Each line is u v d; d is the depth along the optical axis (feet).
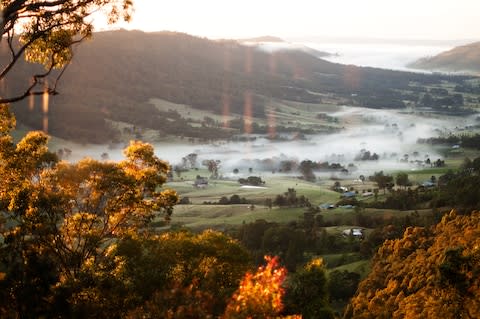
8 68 50.44
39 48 58.29
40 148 77.97
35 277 64.08
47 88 51.67
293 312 73.82
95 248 78.89
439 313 136.77
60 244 74.95
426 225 393.50
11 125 67.36
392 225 410.31
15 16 49.70
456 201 458.91
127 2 57.88
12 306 62.28
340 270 344.08
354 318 204.13
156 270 67.97
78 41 58.85
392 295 203.51
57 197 73.26
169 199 87.61
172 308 48.57
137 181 83.15
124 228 84.07
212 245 78.38
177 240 76.95
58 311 62.80
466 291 134.51
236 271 74.79
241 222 539.29
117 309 64.03
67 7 54.95
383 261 275.39
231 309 44.83
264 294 44.83
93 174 77.92
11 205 72.33
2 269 62.08
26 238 76.79
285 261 363.56
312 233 443.73
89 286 65.05
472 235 206.08
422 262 208.44
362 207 576.20
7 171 75.05
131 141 87.35
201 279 67.31
